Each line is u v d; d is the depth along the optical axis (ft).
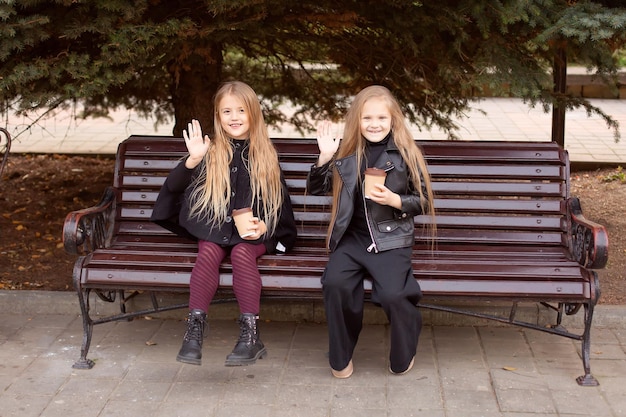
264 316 14.66
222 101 12.80
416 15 15.56
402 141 12.31
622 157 27.32
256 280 12.08
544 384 12.15
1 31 13.21
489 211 13.78
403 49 17.13
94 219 13.20
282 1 15.15
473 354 13.21
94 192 22.35
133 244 13.74
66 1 13.58
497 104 41.22
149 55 15.01
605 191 22.95
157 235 14.05
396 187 12.24
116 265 12.50
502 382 12.19
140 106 21.59
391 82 18.62
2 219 19.75
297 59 19.67
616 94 17.38
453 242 13.67
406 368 12.25
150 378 12.41
